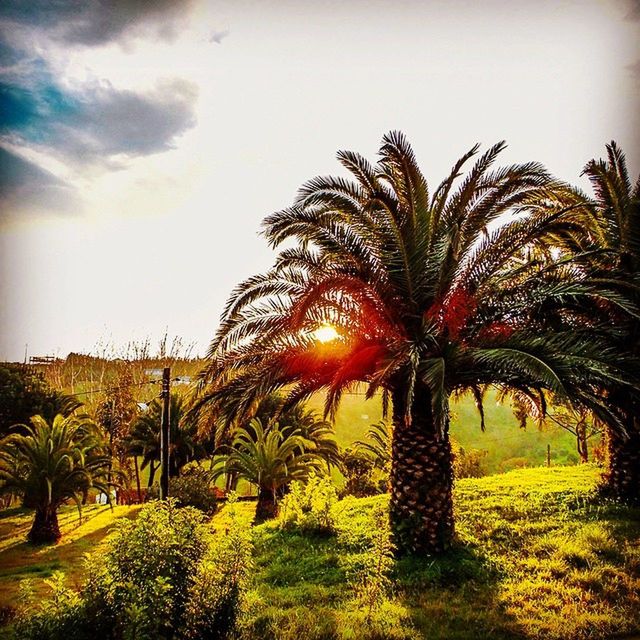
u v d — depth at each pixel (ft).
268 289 38.29
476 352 34.35
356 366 38.06
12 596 43.16
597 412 33.99
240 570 24.88
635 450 47.03
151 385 130.11
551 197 40.47
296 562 39.42
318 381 40.93
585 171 45.11
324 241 36.91
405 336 38.19
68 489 70.64
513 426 146.72
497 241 37.50
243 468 77.46
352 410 153.58
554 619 26.71
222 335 38.42
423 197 36.94
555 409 78.64
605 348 36.70
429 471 38.70
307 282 37.50
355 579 34.81
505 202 38.40
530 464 124.98
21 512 94.22
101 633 20.18
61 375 132.67
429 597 31.19
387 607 29.73
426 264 37.17
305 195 36.96
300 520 47.44
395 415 40.52
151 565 21.47
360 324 39.40
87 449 77.71
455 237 34.99
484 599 30.22
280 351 39.24
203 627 22.80
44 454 70.08
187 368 125.90
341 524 47.29
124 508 92.58
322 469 84.89
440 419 30.53
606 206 45.47
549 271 38.50
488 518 44.93
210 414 41.11
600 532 38.32
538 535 40.01
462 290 37.52
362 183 38.22
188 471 97.81
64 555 63.05
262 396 39.55
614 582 30.73
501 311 37.45
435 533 37.83
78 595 21.29
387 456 91.56
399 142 35.65
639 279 40.55
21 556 63.36
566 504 47.70
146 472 141.79
